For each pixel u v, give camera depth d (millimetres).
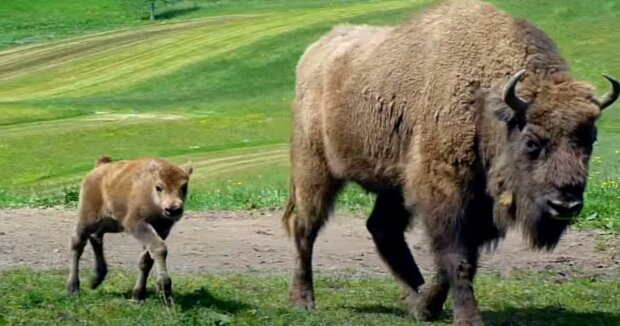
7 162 32562
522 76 9320
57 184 27406
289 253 14094
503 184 9219
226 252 14117
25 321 9500
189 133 38969
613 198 16953
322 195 11102
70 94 56469
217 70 58094
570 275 12680
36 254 13844
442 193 9594
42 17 86750
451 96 9555
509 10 59250
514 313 10484
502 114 9000
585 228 15266
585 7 58469
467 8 9969
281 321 9766
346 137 10664
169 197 9820
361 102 10461
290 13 73688
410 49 10133
